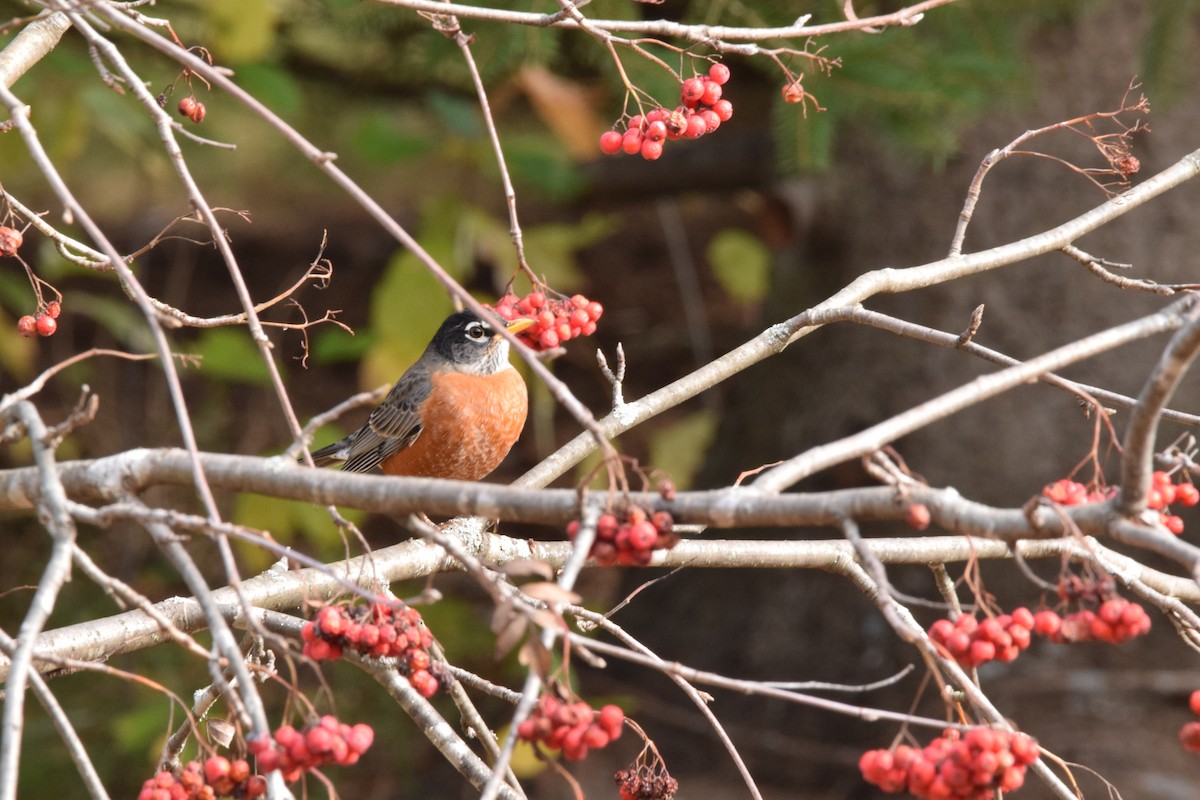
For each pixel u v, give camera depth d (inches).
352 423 662.5
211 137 721.6
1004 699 454.6
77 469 169.8
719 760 502.6
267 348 167.6
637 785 195.9
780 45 364.5
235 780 147.5
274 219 794.8
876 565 135.7
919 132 389.7
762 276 673.6
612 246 807.1
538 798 490.3
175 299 742.5
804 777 484.1
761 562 227.1
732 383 690.8
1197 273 476.7
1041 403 482.0
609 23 203.9
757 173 645.9
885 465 144.5
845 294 245.4
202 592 139.3
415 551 245.0
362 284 754.2
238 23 432.1
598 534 142.0
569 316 224.2
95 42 188.7
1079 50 488.4
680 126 202.1
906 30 372.5
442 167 792.9
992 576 467.2
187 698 483.8
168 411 658.8
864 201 532.7
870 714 149.1
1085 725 441.7
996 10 395.5
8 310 631.8
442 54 378.3
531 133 620.4
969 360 498.9
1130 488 134.2
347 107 591.2
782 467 144.9
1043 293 488.4
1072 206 489.4
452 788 505.0
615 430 251.4
